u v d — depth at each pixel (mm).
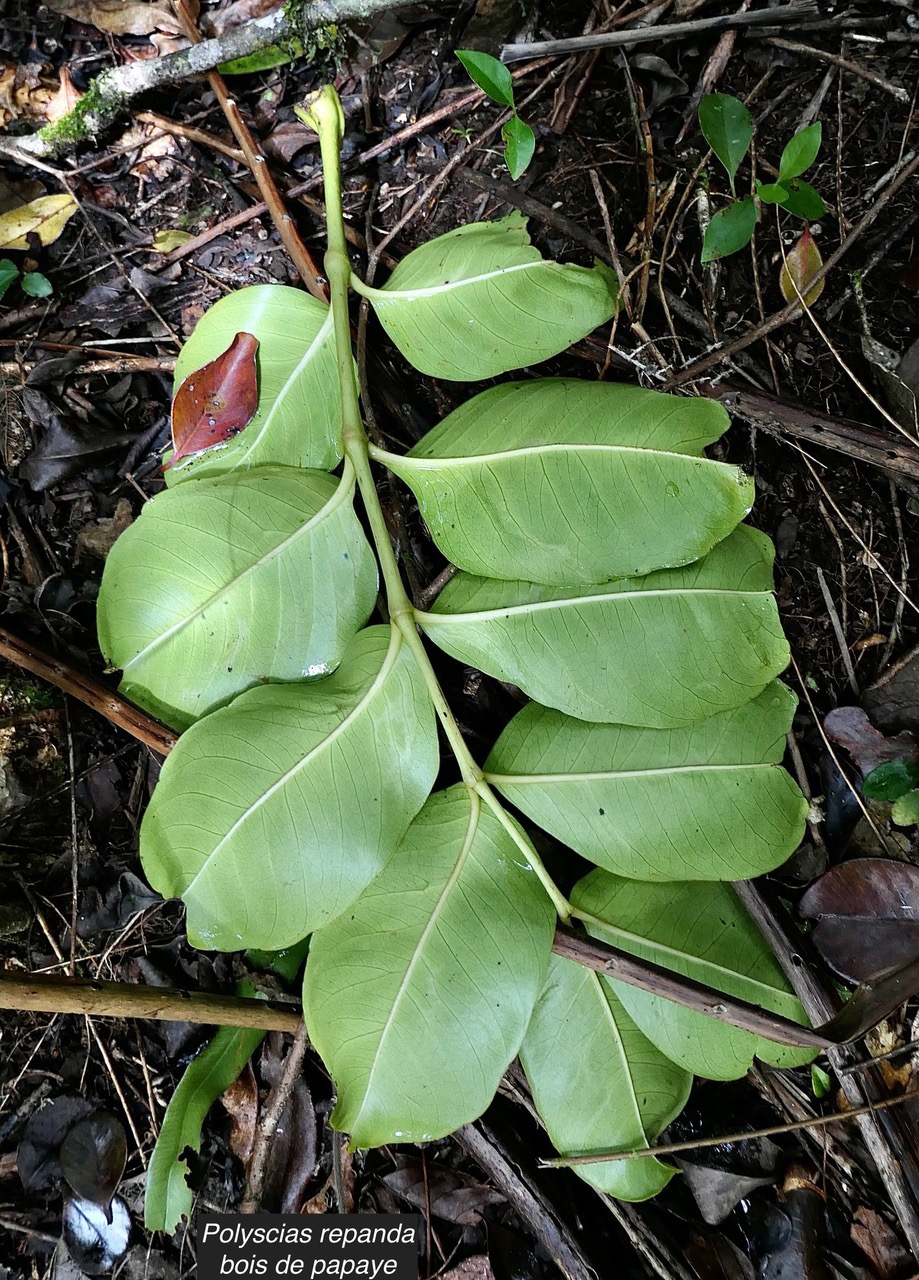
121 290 391
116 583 309
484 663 319
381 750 305
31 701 365
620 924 332
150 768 383
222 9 389
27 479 378
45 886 377
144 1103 374
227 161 397
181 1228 363
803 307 360
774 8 376
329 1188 368
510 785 324
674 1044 325
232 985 375
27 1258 364
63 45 395
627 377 383
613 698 312
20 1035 375
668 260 391
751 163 396
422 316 334
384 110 398
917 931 352
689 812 319
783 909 343
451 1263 360
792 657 383
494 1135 357
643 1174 331
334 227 351
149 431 385
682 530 302
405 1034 296
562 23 397
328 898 293
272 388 339
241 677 312
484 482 316
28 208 389
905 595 379
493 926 306
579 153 395
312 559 316
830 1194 365
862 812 375
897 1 390
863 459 367
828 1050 341
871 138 396
